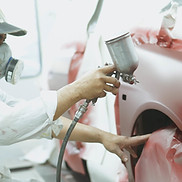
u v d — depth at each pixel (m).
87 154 1.86
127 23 1.55
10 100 1.37
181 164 1.08
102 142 1.31
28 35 2.94
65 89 1.09
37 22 2.93
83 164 1.97
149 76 1.22
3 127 1.06
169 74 1.14
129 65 1.05
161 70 1.17
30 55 2.97
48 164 2.68
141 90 1.24
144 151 1.21
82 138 1.33
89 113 1.82
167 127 1.21
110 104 1.74
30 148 2.87
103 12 1.84
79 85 1.08
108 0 1.81
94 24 1.90
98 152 1.79
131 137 1.27
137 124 1.32
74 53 1.96
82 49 1.92
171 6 1.23
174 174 1.08
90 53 1.85
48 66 2.19
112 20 1.72
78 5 2.11
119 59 1.04
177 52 1.14
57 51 2.12
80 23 2.01
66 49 2.03
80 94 1.08
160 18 1.28
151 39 1.26
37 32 2.94
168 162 1.10
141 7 1.50
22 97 2.97
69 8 2.22
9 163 2.72
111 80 1.08
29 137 1.10
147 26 1.32
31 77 2.96
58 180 1.21
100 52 1.82
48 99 1.08
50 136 1.26
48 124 1.10
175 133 1.15
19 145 2.86
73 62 1.94
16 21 2.91
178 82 1.10
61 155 1.18
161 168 1.14
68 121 1.36
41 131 1.10
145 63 1.24
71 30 2.07
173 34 1.17
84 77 1.09
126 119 1.34
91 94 1.09
